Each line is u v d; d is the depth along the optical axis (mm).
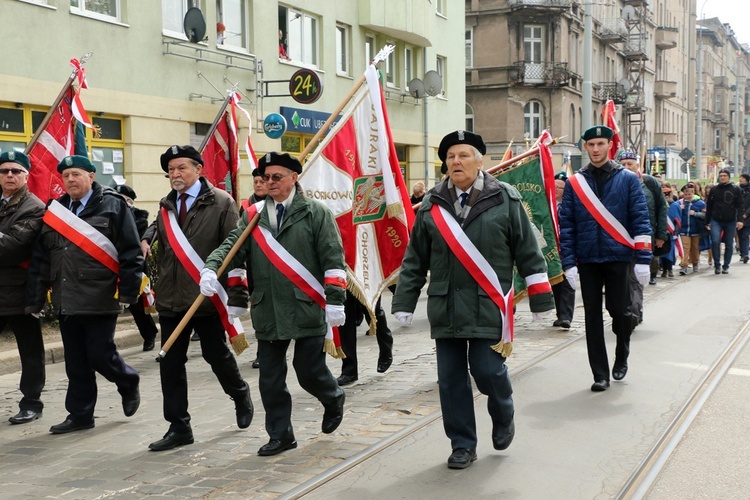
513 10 41531
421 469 5297
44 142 8367
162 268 6031
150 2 16297
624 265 7305
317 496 4871
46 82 14078
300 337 5574
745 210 21125
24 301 6820
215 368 6156
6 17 13352
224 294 5902
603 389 7305
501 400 5262
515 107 42375
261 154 19594
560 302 10680
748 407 6711
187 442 6023
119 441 6227
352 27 23547
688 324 10844
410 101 27094
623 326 7500
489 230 5121
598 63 51094
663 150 49500
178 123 17078
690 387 7398
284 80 19297
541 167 8586
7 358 9039
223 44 18516
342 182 7059
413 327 11617
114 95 15438
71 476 5391
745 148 122125
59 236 6418
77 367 6547
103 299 6395
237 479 5207
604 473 5184
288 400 5750
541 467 5305
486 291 5117
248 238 5680
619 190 7250
